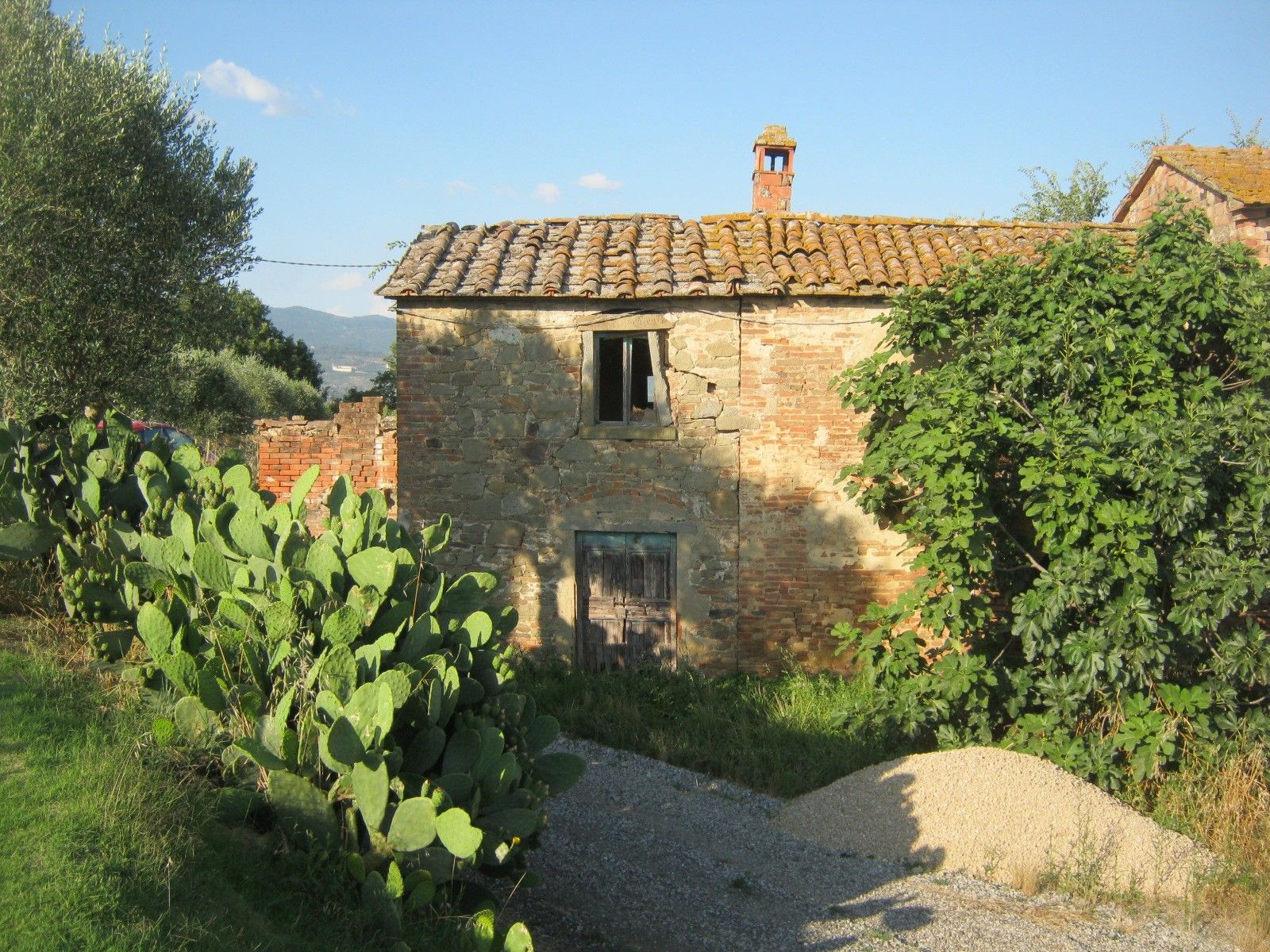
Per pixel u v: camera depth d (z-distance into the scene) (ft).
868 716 30.01
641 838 24.09
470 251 38.14
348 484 21.38
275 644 16.80
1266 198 35.14
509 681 20.02
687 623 35.99
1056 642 27.25
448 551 36.45
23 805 14.11
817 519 35.86
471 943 14.46
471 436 36.27
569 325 35.81
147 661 19.56
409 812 14.21
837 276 35.29
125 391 39.50
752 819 26.03
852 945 19.02
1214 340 30.55
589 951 17.74
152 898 12.75
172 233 39.37
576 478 36.06
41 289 35.88
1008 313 30.60
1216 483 27.58
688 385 35.78
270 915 13.70
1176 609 26.68
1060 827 24.16
